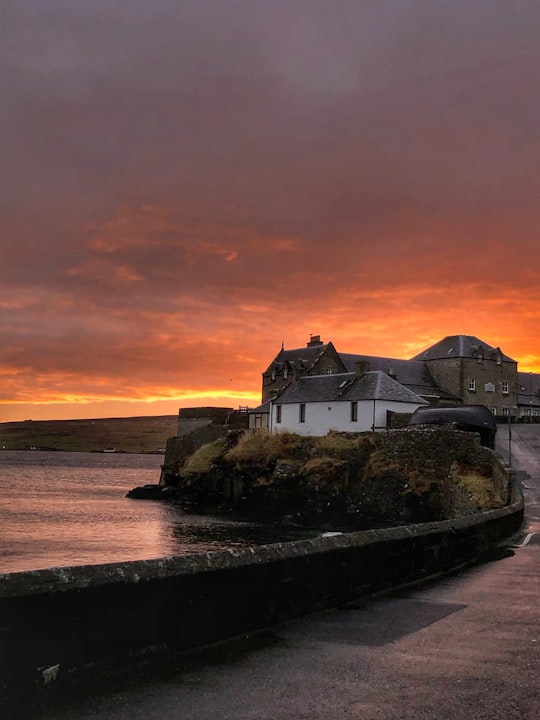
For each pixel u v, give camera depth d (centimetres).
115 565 563
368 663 598
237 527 3916
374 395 5153
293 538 3412
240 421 7038
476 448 3569
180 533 3578
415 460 3766
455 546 1192
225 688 528
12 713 462
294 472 4241
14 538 3197
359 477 3941
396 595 902
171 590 596
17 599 475
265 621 707
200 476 5191
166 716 471
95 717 464
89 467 16225
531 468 3678
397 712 486
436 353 7906
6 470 12838
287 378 7256
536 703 505
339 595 835
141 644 565
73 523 3953
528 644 667
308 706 495
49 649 494
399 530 1012
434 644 662
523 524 1906
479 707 496
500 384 7888
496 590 948
